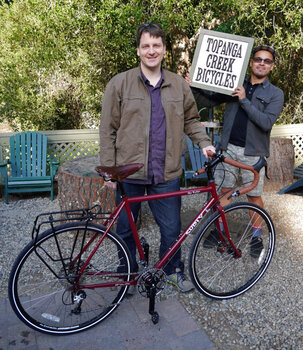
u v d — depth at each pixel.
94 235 2.15
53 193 5.11
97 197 3.38
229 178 3.17
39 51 6.17
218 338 2.16
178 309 2.39
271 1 5.16
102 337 2.14
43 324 2.12
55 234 2.02
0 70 6.88
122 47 6.32
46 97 7.11
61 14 5.16
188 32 7.02
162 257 2.28
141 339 2.12
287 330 2.21
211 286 2.63
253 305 2.46
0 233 3.71
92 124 7.74
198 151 5.01
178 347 2.06
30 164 4.98
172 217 2.39
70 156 5.45
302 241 3.43
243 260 2.74
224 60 2.84
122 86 2.17
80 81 7.10
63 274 2.10
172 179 2.35
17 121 7.18
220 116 7.76
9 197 5.00
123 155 2.27
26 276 2.75
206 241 2.64
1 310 2.35
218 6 5.71
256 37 6.05
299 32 5.68
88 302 2.40
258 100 2.92
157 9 5.19
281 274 2.83
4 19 6.86
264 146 3.02
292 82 7.23
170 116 2.22
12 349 2.03
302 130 5.98
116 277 2.25
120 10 4.98
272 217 4.05
